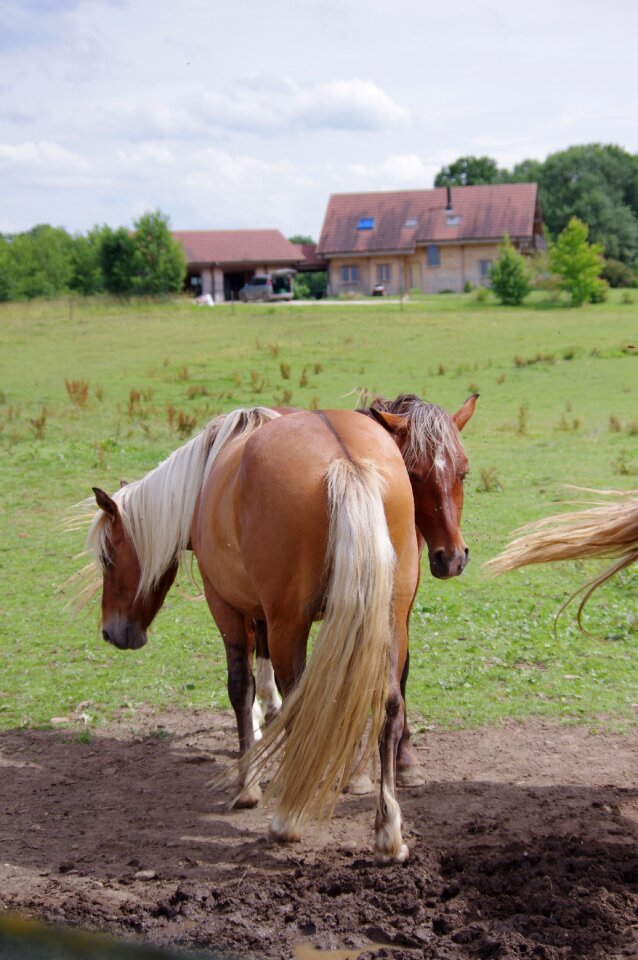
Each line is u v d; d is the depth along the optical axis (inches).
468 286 2330.2
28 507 488.1
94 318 1510.8
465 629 312.8
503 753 224.5
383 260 2541.8
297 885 159.3
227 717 256.2
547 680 267.9
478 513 461.1
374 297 2288.4
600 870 157.2
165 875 168.1
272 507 161.0
